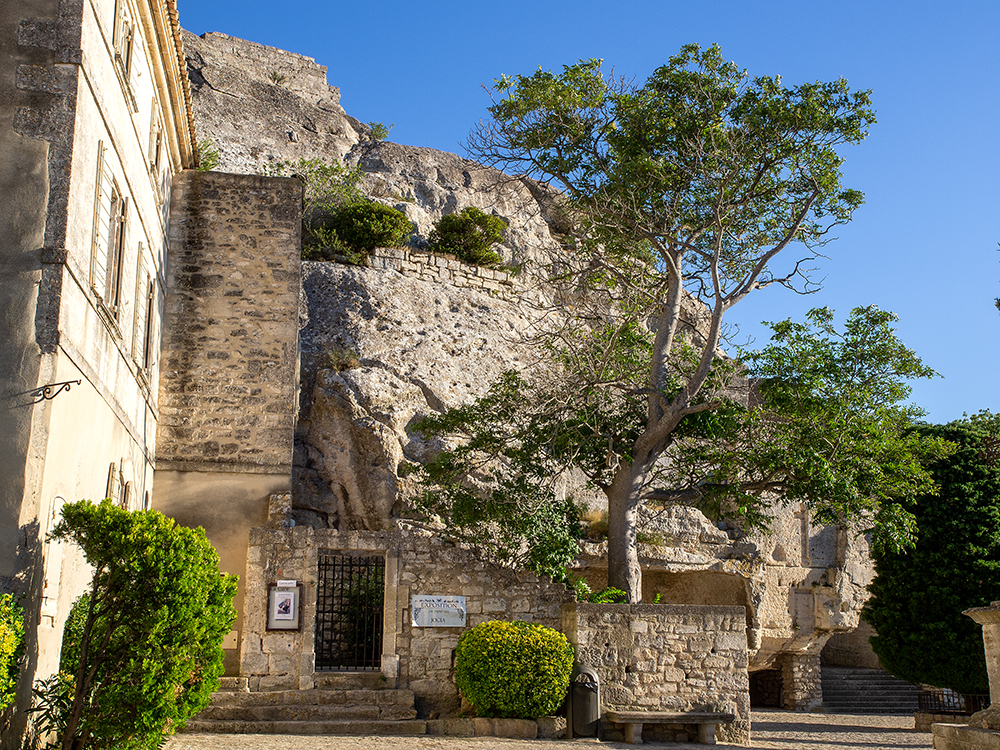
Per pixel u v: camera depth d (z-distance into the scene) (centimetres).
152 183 1391
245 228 1670
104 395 1050
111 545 834
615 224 1709
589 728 1317
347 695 1361
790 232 1686
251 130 3030
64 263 862
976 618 1142
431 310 2269
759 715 2184
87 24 933
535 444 1612
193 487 1552
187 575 852
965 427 2242
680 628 1423
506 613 1460
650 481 1678
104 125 1019
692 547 2155
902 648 1945
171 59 1382
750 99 1706
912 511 1989
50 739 895
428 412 1950
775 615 2353
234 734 1230
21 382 830
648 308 1789
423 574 1444
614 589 1523
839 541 2452
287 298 1658
